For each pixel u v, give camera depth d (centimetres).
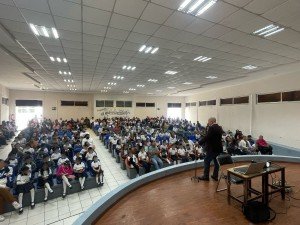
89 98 1784
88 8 309
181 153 688
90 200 456
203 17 335
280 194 294
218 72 784
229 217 231
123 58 601
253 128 954
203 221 223
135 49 514
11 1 290
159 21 352
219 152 351
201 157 662
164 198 283
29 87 1351
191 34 410
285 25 362
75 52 543
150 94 1850
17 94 1489
